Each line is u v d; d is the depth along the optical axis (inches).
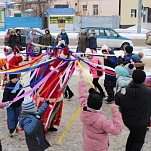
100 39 708.7
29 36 522.6
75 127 238.4
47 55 221.1
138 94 159.3
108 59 263.6
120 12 1375.5
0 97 312.0
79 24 1294.3
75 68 204.4
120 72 204.7
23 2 1443.2
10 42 504.7
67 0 1494.8
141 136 166.9
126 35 1058.1
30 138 156.0
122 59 261.1
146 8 1448.1
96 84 298.5
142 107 161.9
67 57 213.5
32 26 1306.6
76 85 369.1
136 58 227.5
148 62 517.0
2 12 1256.8
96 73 293.0
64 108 283.3
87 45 548.7
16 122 219.0
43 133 160.1
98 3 1437.0
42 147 158.2
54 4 1467.8
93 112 138.5
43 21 1318.9
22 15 1510.8
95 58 278.4
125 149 189.9
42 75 215.3
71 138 217.6
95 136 139.7
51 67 213.5
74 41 882.1
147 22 1459.2
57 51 222.2
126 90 164.4
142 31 1219.9
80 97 163.2
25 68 206.5
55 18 1269.7
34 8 1496.1
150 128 234.1
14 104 214.8
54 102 213.3
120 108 166.2
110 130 135.1
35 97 207.5
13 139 216.1
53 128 227.5
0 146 171.9
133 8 1387.8
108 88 289.6
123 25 1385.3
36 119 154.3
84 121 140.7
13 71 204.4
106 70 217.0
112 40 712.4
